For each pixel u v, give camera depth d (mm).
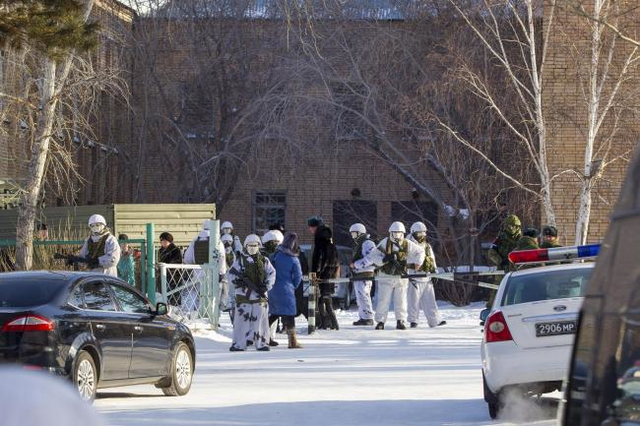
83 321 20859
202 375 27719
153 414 20031
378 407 20875
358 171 82562
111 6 65312
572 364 5535
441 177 68312
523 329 18750
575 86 55562
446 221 71062
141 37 69375
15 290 20719
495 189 60000
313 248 43094
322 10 64438
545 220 54781
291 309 35500
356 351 34031
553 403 20391
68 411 3053
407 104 59094
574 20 52906
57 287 20875
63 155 45406
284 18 65625
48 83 39812
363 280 43781
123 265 42531
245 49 69938
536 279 19688
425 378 26156
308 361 30812
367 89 63312
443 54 60781
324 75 65812
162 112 70188
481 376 26469
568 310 18641
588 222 52188
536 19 57188
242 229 82500
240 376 27234
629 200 5203
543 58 51719
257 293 34562
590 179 51062
